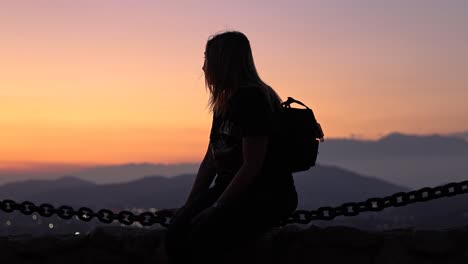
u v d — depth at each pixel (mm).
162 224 4137
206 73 3650
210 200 3654
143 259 4227
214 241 3469
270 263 4133
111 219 4148
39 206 4145
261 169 3605
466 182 3971
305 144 3635
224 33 3641
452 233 4035
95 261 4270
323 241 4117
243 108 3480
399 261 4039
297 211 4137
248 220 3512
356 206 4070
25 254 4281
